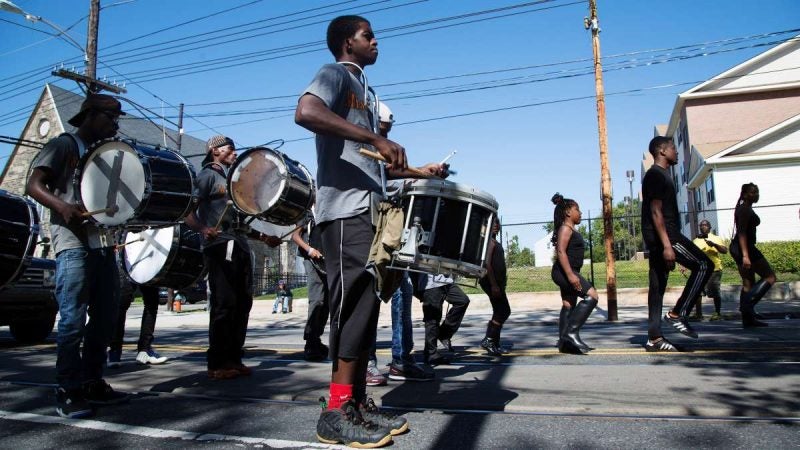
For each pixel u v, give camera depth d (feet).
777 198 77.61
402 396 11.99
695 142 101.09
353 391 9.44
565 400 10.83
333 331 9.16
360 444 8.45
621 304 47.60
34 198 10.92
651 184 16.92
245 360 18.72
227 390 13.12
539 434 8.91
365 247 8.87
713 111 101.24
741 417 9.44
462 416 10.16
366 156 8.86
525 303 48.83
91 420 10.57
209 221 15.16
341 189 9.00
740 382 11.84
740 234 23.16
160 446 8.84
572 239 18.81
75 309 11.16
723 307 38.45
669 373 13.17
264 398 12.17
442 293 17.04
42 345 25.80
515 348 20.34
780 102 99.04
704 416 9.66
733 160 78.89
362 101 9.33
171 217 12.11
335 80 8.80
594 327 28.40
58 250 11.31
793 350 15.58
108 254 12.01
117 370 16.78
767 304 38.09
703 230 31.14
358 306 8.98
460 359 17.71
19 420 10.64
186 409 11.34
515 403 10.74
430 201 9.26
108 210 11.03
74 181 11.31
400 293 14.42
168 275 15.53
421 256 8.91
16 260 13.57
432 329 17.02
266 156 12.06
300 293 81.82
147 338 18.38
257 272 98.58
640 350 17.30
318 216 9.23
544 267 76.23
